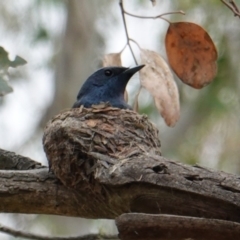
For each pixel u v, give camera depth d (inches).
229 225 220.7
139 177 249.9
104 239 377.4
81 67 716.0
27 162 332.8
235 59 676.1
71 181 279.0
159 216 225.0
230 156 681.6
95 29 729.0
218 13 674.8
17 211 289.9
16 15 713.6
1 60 331.3
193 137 700.7
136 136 309.1
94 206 278.2
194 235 223.5
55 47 724.0
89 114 318.7
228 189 234.1
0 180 286.4
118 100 436.1
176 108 334.6
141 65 337.1
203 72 335.9
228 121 691.4
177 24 330.3
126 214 226.8
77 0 725.3
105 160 267.1
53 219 674.2
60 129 286.5
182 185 240.5
